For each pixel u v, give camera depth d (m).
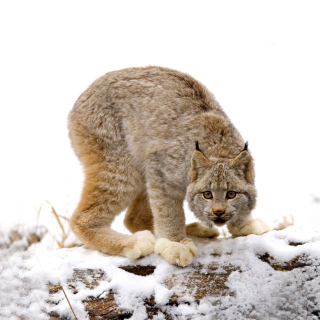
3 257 9.05
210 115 9.38
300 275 8.26
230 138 9.12
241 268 8.45
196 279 8.39
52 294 8.34
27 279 8.52
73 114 10.54
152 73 10.23
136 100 9.89
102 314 8.08
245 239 9.00
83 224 9.80
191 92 9.80
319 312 8.09
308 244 8.59
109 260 8.94
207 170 8.35
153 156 9.50
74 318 8.02
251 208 8.74
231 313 8.03
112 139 9.94
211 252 8.85
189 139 9.20
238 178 8.40
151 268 8.77
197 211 8.60
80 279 8.57
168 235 9.25
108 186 9.88
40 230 11.79
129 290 8.28
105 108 10.08
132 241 9.05
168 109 9.60
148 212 10.55
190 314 8.02
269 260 8.55
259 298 8.11
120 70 10.65
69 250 9.62
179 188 9.26
